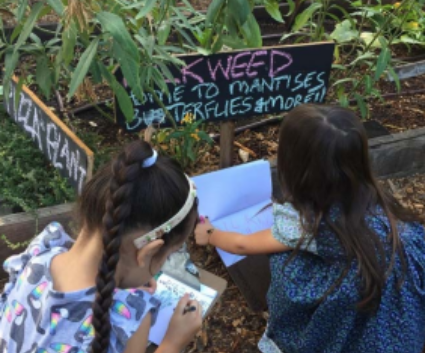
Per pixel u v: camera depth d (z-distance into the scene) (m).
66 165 1.72
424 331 1.36
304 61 1.80
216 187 1.69
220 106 1.81
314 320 1.32
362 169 1.24
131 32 1.85
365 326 1.31
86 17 1.31
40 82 1.64
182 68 1.68
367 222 1.25
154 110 1.74
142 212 0.86
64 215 1.72
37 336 0.93
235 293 1.77
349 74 2.36
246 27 1.70
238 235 1.53
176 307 1.16
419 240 1.32
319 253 1.30
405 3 2.09
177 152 2.09
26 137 2.01
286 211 1.38
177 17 1.73
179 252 1.39
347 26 2.38
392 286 1.27
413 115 2.64
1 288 1.73
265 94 1.83
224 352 1.62
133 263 0.93
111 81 1.54
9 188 1.79
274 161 2.10
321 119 1.21
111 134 2.31
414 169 2.35
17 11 1.53
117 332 0.93
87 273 0.93
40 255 1.00
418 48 3.28
